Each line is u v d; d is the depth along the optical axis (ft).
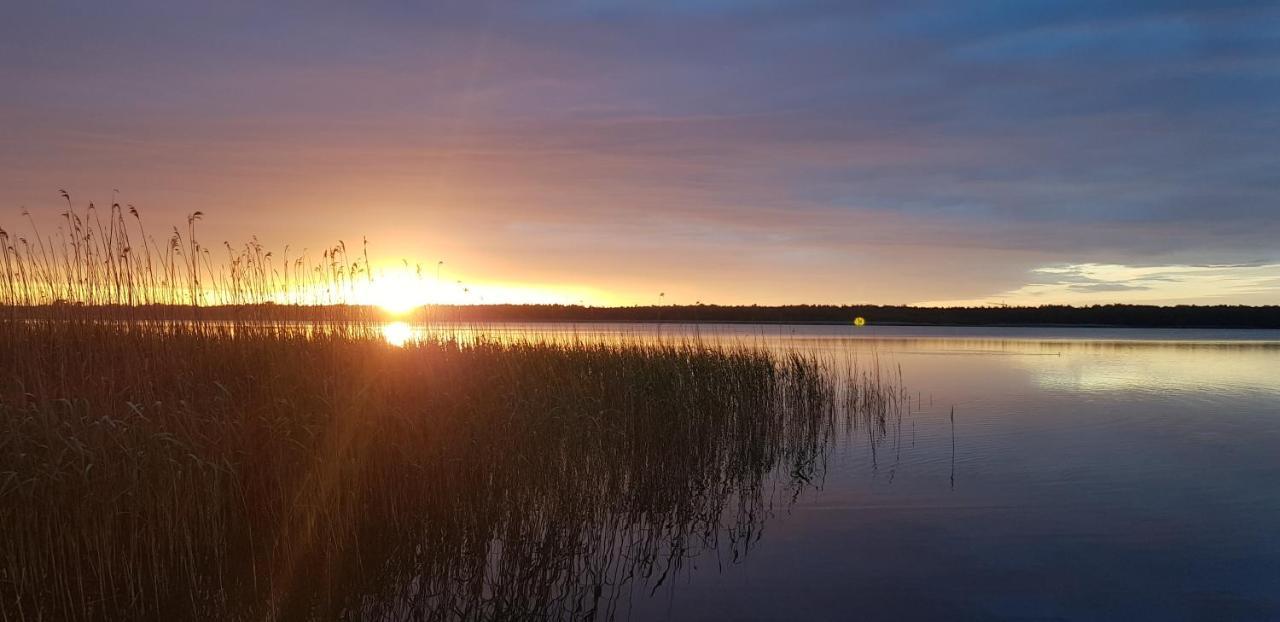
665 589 20.45
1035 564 22.34
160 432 19.58
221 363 27.02
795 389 47.21
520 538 23.77
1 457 17.46
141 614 17.97
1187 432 43.96
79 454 18.10
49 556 17.76
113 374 23.34
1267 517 26.86
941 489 30.89
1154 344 141.90
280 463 21.27
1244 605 19.47
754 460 36.55
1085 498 29.40
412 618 18.56
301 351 28.22
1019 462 35.91
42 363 23.29
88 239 27.53
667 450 34.35
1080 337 174.40
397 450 23.57
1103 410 52.70
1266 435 42.86
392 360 29.63
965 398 58.70
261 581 20.18
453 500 23.52
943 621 18.49
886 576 21.39
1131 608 19.33
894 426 46.14
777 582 20.95
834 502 28.99
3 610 16.81
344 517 22.02
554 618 18.63
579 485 27.09
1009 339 158.10
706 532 25.31
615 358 42.34
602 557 22.88
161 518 18.86
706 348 49.49
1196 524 26.09
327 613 18.74
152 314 28.43
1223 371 81.56
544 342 44.04
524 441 25.93
